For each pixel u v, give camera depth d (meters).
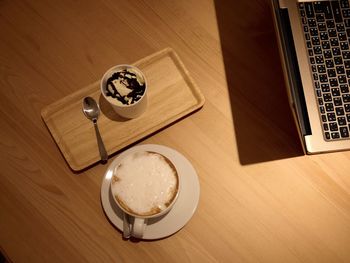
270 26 0.64
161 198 0.50
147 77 0.61
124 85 0.56
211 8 0.65
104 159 0.57
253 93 0.61
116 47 0.63
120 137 0.58
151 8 0.65
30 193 0.57
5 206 0.56
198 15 0.65
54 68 0.62
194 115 0.60
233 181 0.57
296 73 0.56
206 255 0.54
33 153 0.58
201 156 0.58
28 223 0.55
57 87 0.61
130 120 0.59
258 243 0.54
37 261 0.54
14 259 0.54
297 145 0.58
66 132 0.59
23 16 0.65
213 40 0.63
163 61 0.62
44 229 0.55
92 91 0.61
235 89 0.61
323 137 0.53
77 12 0.65
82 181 0.57
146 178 0.51
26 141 0.59
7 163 0.58
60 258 0.54
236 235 0.55
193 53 0.63
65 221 0.55
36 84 0.62
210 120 0.60
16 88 0.61
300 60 0.56
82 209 0.56
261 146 0.58
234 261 0.54
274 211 0.56
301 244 0.54
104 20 0.64
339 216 0.55
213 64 0.62
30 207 0.56
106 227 0.55
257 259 0.54
